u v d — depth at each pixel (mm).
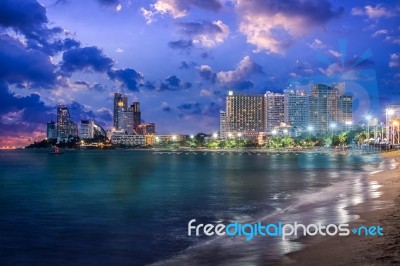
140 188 60344
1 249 24547
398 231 24094
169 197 48844
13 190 59938
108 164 148500
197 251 22703
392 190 46438
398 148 184875
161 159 194500
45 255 23250
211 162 152125
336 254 19703
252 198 46469
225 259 20797
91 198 49156
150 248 24094
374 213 30609
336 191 49250
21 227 31406
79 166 136250
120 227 30766
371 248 20359
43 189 61219
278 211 35688
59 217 35750
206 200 45531
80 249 24359
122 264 21312
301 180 69125
